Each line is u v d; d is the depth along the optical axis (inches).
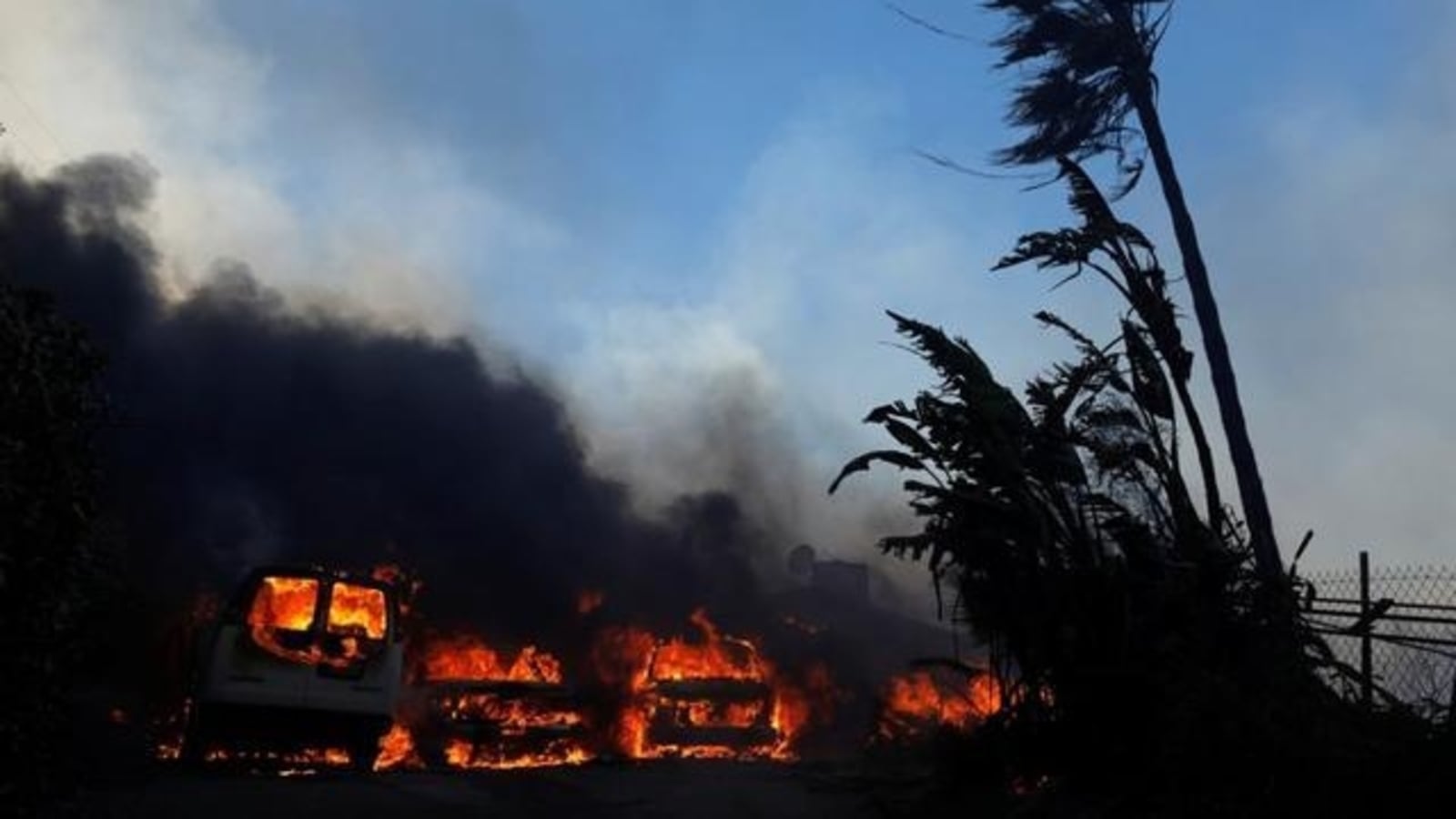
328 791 389.1
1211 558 304.2
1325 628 310.3
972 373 344.5
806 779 418.6
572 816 351.9
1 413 224.7
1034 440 338.0
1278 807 247.1
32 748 254.1
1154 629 301.3
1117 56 561.3
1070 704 306.8
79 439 255.8
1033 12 569.3
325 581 512.1
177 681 631.2
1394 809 233.3
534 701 655.8
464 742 638.5
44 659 245.1
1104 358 359.3
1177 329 365.7
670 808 364.8
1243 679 282.2
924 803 331.6
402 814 351.3
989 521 331.9
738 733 693.3
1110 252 376.5
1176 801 263.6
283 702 489.1
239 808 345.7
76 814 306.5
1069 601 314.3
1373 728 259.1
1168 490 339.0
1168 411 352.2
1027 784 319.0
